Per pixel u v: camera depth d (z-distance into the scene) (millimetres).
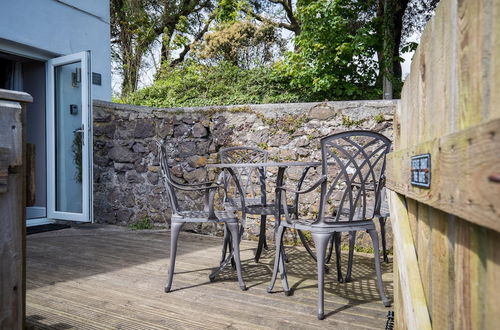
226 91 7508
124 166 4438
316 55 6988
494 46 479
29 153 1194
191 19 11656
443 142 614
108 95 5309
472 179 477
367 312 1938
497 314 470
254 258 3025
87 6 5027
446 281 708
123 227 4367
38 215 5004
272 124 3596
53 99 4703
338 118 3336
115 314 1901
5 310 1083
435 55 785
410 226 1093
